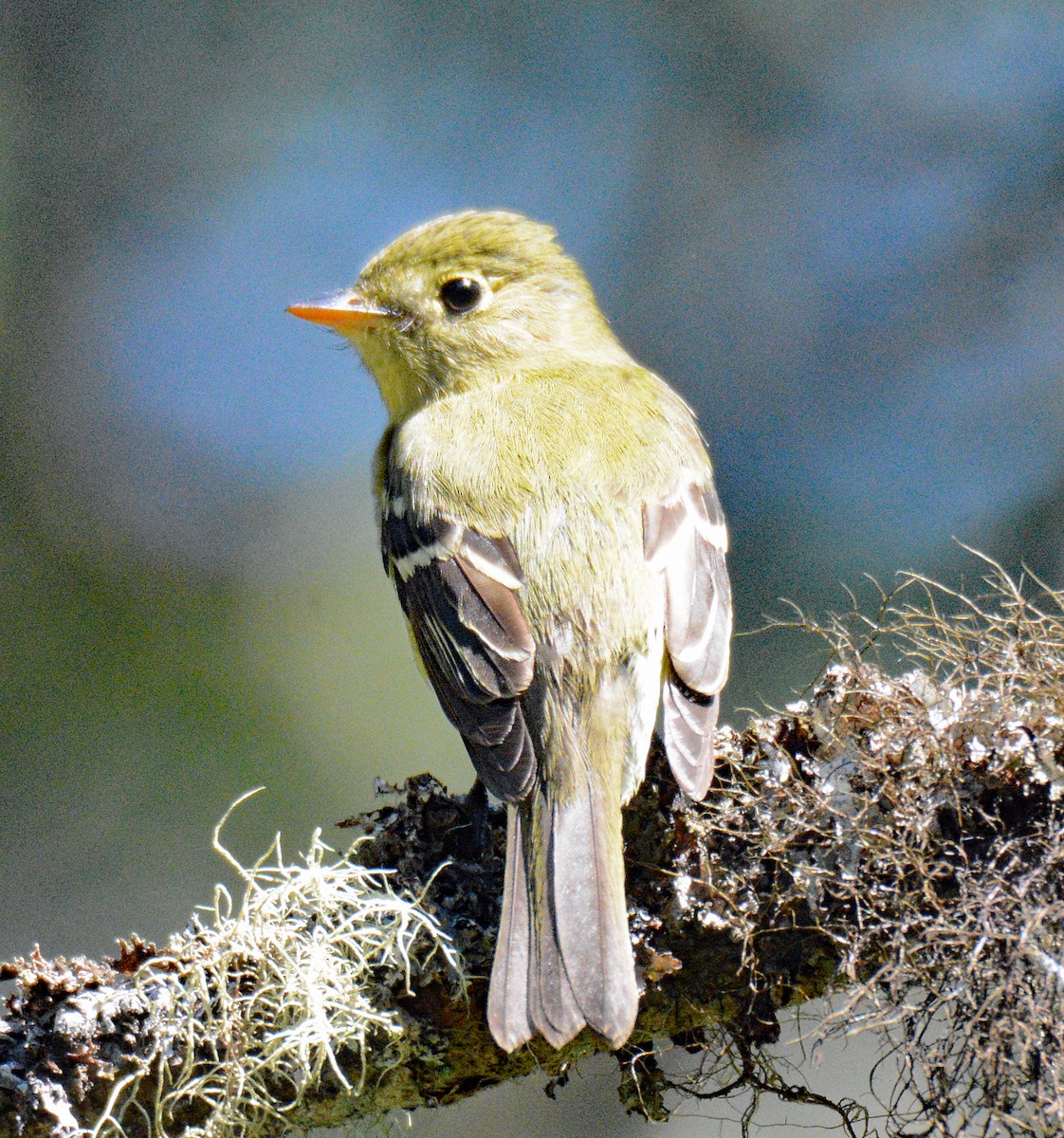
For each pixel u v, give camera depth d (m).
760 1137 9.74
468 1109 10.20
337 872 6.64
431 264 9.35
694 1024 6.80
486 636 7.48
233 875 11.27
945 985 6.23
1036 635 6.79
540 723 7.25
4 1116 6.23
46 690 11.55
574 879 6.52
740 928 6.55
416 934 6.50
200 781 11.44
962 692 6.71
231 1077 6.32
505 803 7.04
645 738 7.27
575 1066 7.19
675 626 7.43
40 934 11.09
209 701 11.65
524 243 9.45
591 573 7.53
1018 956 6.02
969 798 6.39
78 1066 6.30
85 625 11.80
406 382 9.49
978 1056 6.07
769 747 6.75
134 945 6.49
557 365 9.17
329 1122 6.68
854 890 6.38
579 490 7.82
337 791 11.45
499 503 7.86
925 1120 6.47
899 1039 7.13
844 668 6.86
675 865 6.66
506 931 6.39
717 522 8.32
